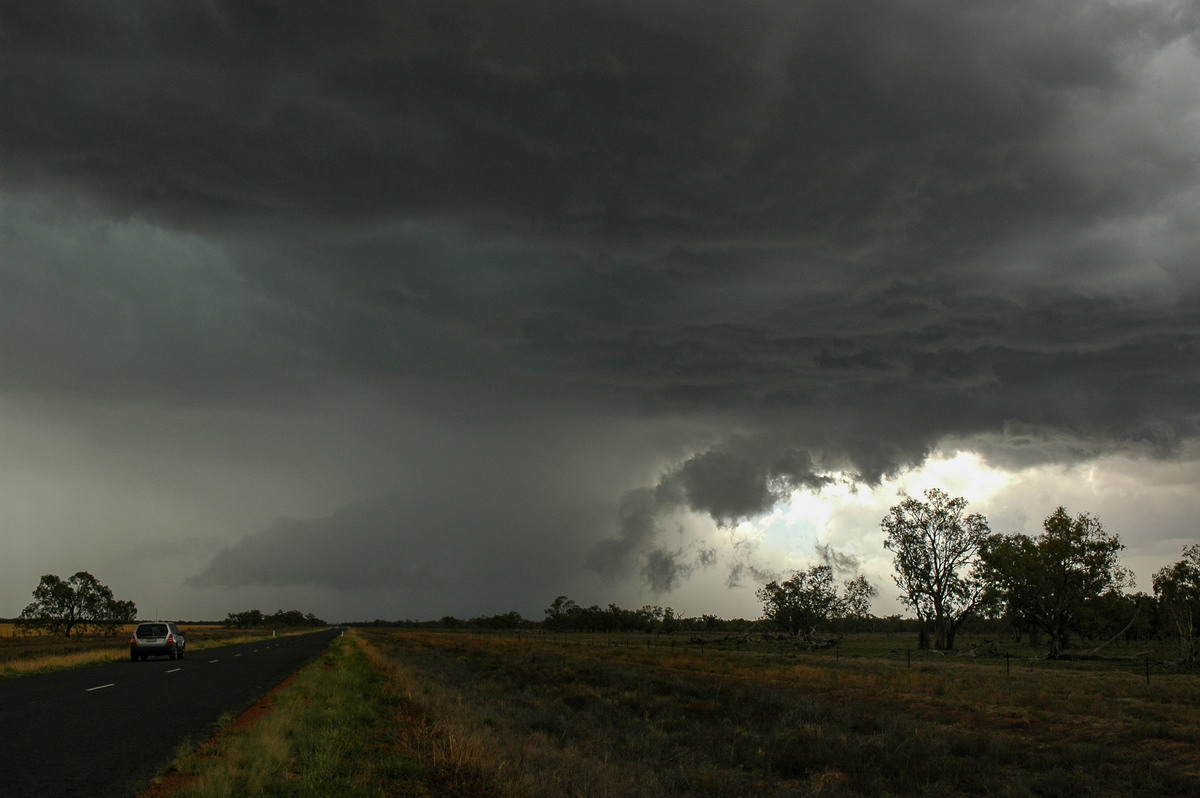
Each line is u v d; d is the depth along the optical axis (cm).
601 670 4594
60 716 1650
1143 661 6156
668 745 2208
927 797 1593
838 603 11400
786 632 11456
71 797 908
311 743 1307
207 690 2319
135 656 4116
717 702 3130
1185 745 1939
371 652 5334
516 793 1068
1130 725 2236
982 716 2589
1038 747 2056
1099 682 3747
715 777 1647
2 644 7950
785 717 2675
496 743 1463
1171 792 1552
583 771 1345
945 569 8875
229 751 1190
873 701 3092
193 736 1384
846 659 6475
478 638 12012
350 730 1494
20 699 2003
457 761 1226
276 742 1244
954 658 6850
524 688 3725
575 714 2791
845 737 2166
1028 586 7475
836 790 1655
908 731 2269
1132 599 11069
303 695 2094
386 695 2289
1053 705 2697
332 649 5400
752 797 1541
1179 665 5469
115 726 1505
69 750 1224
